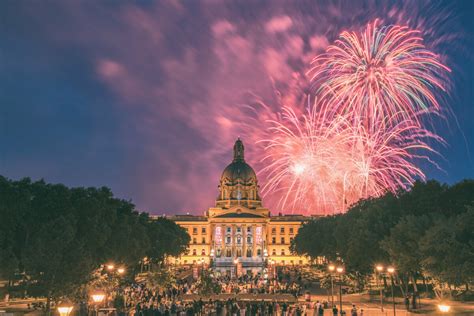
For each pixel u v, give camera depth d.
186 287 105.50
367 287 113.88
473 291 80.44
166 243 156.62
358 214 108.81
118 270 96.00
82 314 64.88
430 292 92.56
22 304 81.62
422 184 92.75
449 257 59.16
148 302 81.62
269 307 70.81
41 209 92.31
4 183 85.31
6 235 85.25
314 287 123.88
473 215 61.06
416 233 71.00
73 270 68.69
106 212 105.12
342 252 108.00
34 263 67.12
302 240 156.25
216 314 71.12
